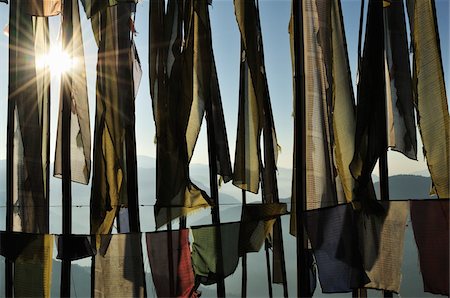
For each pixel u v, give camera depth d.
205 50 4.51
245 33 4.52
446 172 3.96
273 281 4.67
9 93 4.50
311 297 4.17
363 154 3.91
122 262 4.26
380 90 3.92
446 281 3.70
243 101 4.56
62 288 4.25
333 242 3.96
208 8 4.55
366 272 3.92
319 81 4.27
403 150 4.26
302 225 4.07
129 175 4.37
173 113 4.32
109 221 4.39
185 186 4.27
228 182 4.59
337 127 4.16
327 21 4.29
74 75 4.61
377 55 3.94
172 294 4.18
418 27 4.11
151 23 4.44
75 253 4.27
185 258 4.21
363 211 3.93
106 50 4.50
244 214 4.41
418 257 3.78
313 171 4.18
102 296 4.25
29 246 4.29
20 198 4.45
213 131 4.54
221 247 4.18
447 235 3.71
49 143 4.64
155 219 4.29
